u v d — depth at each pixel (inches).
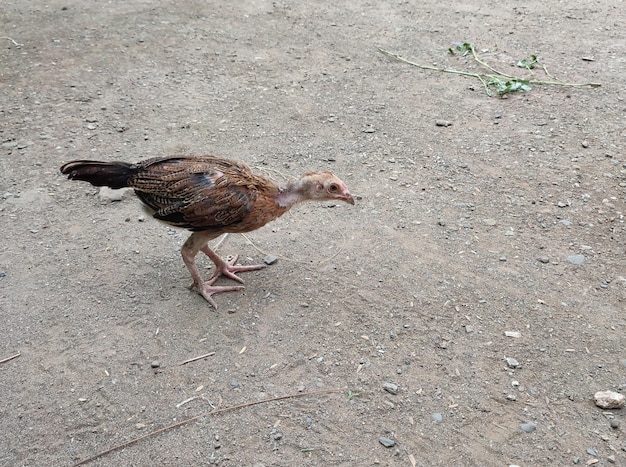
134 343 31.3
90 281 34.7
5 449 26.9
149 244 37.4
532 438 27.5
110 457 26.7
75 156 44.9
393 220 39.5
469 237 38.2
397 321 32.6
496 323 32.5
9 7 70.0
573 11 72.1
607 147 46.8
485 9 73.1
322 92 54.4
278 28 66.9
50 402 28.6
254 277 35.2
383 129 49.1
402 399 28.9
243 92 54.0
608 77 56.7
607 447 27.1
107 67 57.1
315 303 33.5
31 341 31.3
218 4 72.7
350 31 66.7
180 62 58.4
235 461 26.5
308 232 38.5
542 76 57.0
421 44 63.6
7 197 40.8
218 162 32.7
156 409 28.4
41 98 51.9
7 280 34.6
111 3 71.8
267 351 31.0
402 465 26.5
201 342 31.4
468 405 28.7
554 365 30.4
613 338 31.7
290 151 46.2
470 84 55.9
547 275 35.4
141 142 46.8
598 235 38.4
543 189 42.4
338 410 28.5
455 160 45.4
